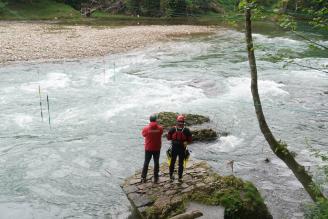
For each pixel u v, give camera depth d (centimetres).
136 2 6481
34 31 4106
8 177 1155
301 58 2961
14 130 1524
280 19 751
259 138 1472
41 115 1669
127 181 1044
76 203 1027
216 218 844
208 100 1941
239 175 1166
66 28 4497
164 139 1436
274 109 1831
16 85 2125
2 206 998
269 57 836
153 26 5075
